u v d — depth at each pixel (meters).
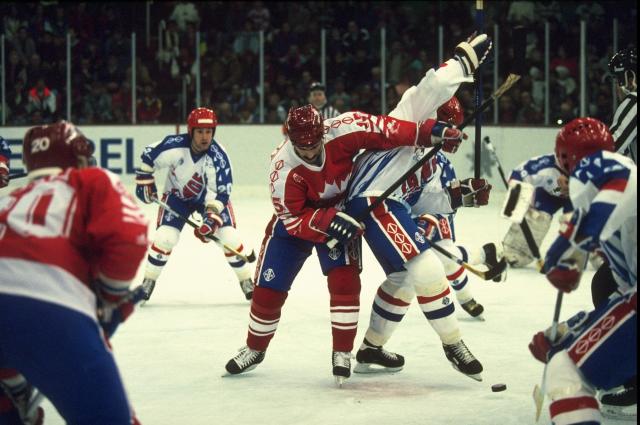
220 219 8.68
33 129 4.15
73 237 3.87
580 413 4.10
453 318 6.03
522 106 18.25
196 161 8.73
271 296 6.19
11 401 4.17
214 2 21.45
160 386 6.11
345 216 5.72
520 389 6.00
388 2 21.47
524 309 8.50
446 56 19.20
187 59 19.38
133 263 3.86
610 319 4.17
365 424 5.31
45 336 3.76
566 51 18.52
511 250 10.38
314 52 19.92
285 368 6.57
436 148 5.80
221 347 7.15
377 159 5.95
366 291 9.48
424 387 6.07
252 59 19.12
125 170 17.52
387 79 18.73
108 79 19.52
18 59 18.53
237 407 5.65
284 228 6.09
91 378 3.77
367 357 6.39
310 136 5.53
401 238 5.90
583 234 4.07
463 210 16.25
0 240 3.84
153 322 8.05
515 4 19.98
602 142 4.26
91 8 21.31
